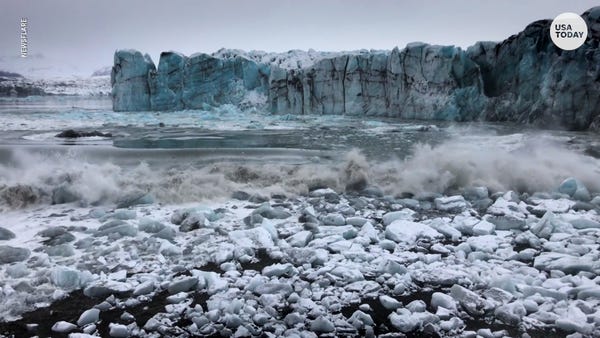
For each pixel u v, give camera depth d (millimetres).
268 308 3264
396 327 3084
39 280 3736
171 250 4375
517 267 4020
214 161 9453
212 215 5500
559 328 3047
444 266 4059
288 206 6145
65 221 5488
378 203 6344
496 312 3223
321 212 5891
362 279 3771
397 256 4281
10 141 12914
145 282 3643
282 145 12023
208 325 3053
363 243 4633
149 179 7207
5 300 3400
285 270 3893
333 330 3021
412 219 5559
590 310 3205
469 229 5066
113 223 5137
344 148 11289
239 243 4531
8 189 6184
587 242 4559
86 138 13773
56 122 18750
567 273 3926
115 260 4203
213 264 4184
